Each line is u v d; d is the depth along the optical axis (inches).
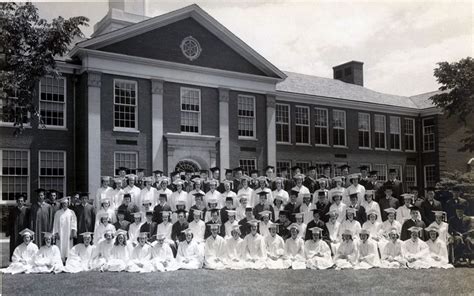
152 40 949.8
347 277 452.4
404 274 467.2
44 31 637.9
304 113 1229.1
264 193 597.0
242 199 597.6
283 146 1177.4
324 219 577.6
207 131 1010.1
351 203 581.3
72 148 906.1
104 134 893.2
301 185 649.6
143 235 524.4
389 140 1368.1
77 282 437.7
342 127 1288.1
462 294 372.8
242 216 601.0
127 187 636.7
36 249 520.7
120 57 909.8
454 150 1392.7
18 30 620.1
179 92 981.8
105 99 900.0
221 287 406.0
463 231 539.8
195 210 569.6
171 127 966.4
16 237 553.9
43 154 884.6
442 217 544.7
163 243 528.1
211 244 536.4
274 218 592.7
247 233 559.5
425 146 1423.5
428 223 570.3
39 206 567.5
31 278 464.1
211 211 557.9
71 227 569.9
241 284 419.5
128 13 1104.2
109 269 508.7
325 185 649.6
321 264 515.5
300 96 1205.1
